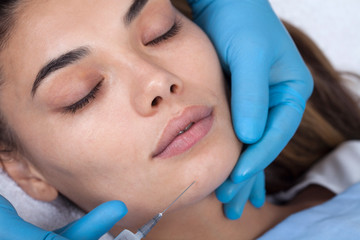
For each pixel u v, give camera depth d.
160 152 0.91
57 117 0.93
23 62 0.91
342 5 1.90
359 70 1.93
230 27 1.24
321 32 1.93
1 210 0.98
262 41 1.18
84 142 0.92
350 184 1.49
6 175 1.19
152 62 0.94
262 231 1.23
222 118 0.98
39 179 1.14
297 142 1.62
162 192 0.94
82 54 0.89
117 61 0.90
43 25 0.90
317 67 1.67
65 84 0.89
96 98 0.92
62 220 1.23
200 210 1.09
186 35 1.04
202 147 0.92
